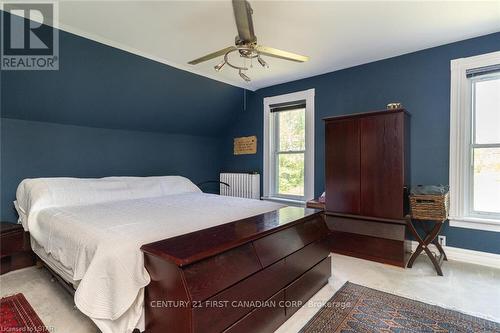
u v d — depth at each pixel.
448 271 2.59
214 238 1.60
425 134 3.00
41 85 2.74
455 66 2.81
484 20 2.36
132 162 3.90
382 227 2.82
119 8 2.12
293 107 4.10
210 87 4.01
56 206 2.54
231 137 5.00
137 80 3.27
